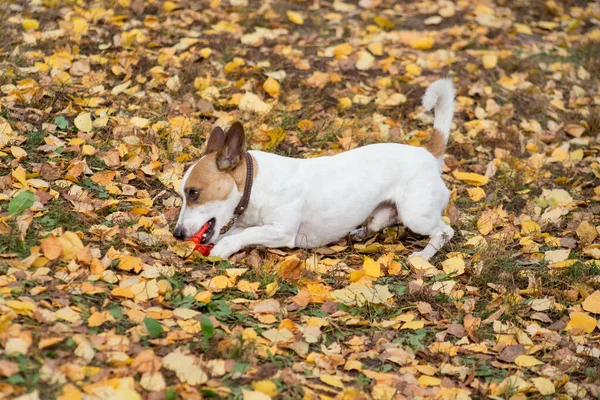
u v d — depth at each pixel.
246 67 10.39
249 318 5.88
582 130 10.06
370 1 13.05
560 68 11.53
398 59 11.23
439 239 7.41
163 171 7.95
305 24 12.08
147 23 11.02
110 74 9.74
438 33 12.16
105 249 6.40
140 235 6.65
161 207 7.46
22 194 6.42
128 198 7.43
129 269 6.12
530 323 6.33
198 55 10.37
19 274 5.62
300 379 5.14
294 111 9.55
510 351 5.87
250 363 5.21
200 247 6.72
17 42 9.82
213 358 5.22
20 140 7.71
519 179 8.85
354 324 6.01
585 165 9.43
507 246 7.58
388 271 6.91
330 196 7.16
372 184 7.27
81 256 5.99
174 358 4.99
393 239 7.67
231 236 6.86
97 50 10.21
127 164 7.84
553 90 10.94
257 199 6.96
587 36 12.76
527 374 5.73
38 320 5.12
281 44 11.23
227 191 6.79
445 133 7.78
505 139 9.70
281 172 7.03
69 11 10.92
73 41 10.19
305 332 5.71
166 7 11.59
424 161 7.42
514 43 12.33
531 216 8.23
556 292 6.83
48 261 5.91
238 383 5.03
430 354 5.77
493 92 10.71
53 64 9.42
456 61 11.41
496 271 7.04
